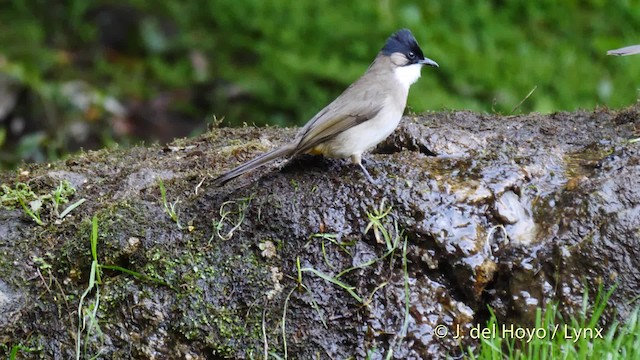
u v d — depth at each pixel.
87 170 11.01
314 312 8.88
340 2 21.47
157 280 9.05
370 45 20.42
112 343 8.90
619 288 8.80
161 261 9.12
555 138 10.85
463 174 9.58
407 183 9.37
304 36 21.11
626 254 8.85
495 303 9.05
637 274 8.80
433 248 9.07
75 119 19.58
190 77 21.64
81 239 9.37
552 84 19.20
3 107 19.12
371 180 9.41
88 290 9.05
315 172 9.67
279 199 9.34
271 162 10.45
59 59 21.75
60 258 9.33
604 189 9.19
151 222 9.38
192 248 9.22
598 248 8.90
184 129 20.39
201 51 22.30
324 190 9.38
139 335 8.90
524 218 9.30
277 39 21.28
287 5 21.77
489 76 19.05
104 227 9.34
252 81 20.62
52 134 19.22
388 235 9.10
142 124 20.34
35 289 9.23
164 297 8.99
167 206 9.57
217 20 22.92
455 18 20.88
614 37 21.02
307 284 8.96
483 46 20.34
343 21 20.89
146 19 23.05
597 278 8.84
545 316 8.70
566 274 8.91
